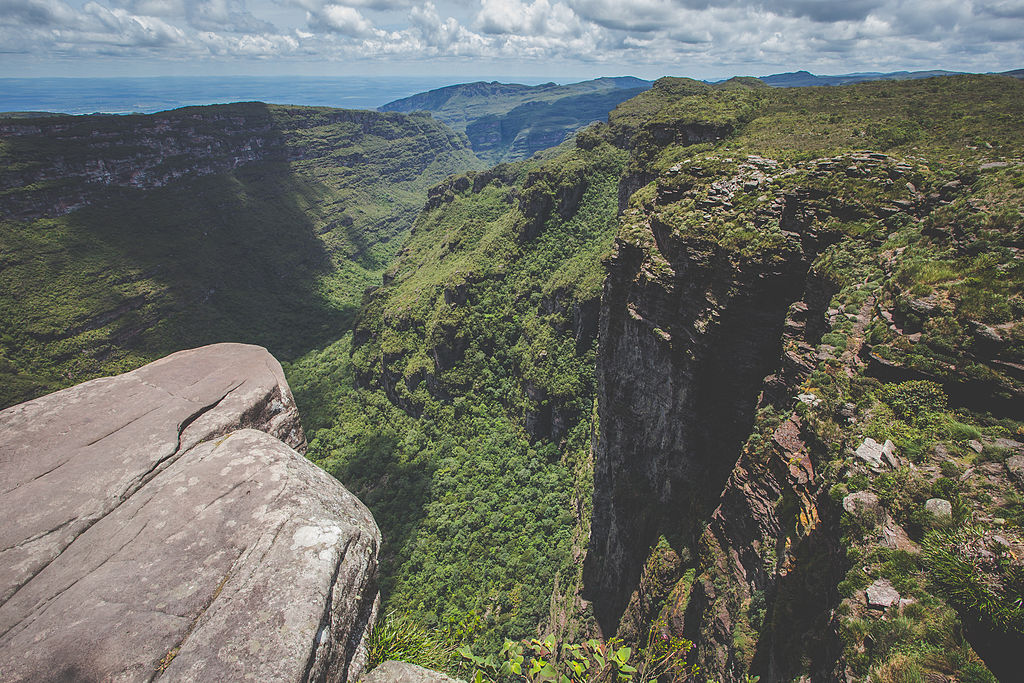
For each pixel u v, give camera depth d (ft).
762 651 54.29
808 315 79.10
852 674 33.73
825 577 45.75
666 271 103.81
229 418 22.89
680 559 96.48
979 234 60.49
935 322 53.36
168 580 14.88
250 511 17.13
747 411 96.43
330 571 16.07
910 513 40.83
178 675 12.70
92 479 18.07
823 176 95.04
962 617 31.89
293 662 13.44
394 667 17.83
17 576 14.79
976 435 44.39
